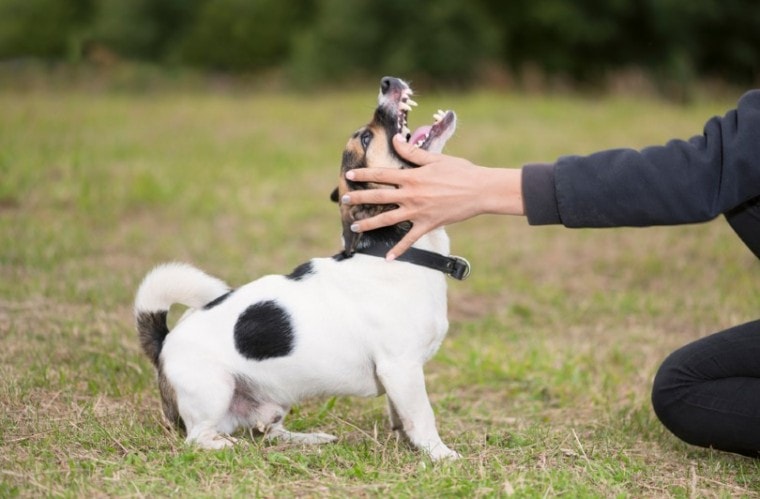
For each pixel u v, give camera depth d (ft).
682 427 11.96
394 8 79.66
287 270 22.70
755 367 11.44
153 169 33.35
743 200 9.88
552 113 52.06
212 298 12.81
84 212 26.86
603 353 17.74
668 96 65.46
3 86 67.00
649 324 19.85
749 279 22.74
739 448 11.71
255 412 12.55
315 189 32.53
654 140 41.93
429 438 11.93
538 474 10.97
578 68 81.51
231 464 10.96
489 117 50.16
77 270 21.17
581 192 9.79
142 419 13.00
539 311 21.02
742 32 76.28
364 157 12.35
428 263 11.98
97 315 17.98
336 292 12.01
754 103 9.84
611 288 22.97
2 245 22.49
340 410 14.23
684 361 11.83
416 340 11.78
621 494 10.46
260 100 62.95
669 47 78.28
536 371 16.65
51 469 10.62
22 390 13.61
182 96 66.64
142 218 27.50
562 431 13.43
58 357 15.61
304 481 10.63
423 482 10.52
